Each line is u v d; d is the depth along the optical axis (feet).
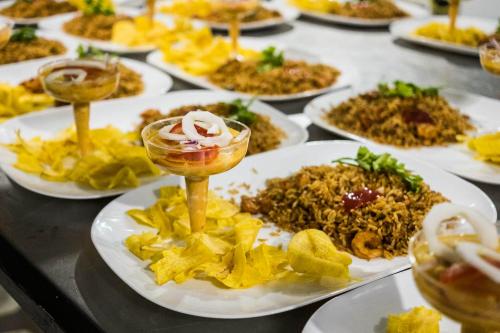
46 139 3.13
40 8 5.16
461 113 3.32
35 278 2.32
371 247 2.34
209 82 3.76
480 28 4.55
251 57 4.06
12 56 4.17
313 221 2.50
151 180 2.77
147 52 4.34
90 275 2.28
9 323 3.24
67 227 2.52
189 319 2.10
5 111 3.38
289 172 2.81
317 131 3.22
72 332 2.18
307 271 2.14
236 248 2.17
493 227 1.73
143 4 5.58
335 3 5.12
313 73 3.76
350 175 2.64
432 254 1.73
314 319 2.00
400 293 2.09
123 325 2.08
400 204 2.44
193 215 2.34
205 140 2.16
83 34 4.62
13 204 2.66
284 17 4.94
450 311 1.66
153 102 3.45
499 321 1.62
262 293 2.13
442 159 2.93
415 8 5.08
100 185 2.69
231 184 2.73
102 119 3.32
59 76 2.77
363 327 2.00
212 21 4.83
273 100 3.50
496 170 2.83
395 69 3.99
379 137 3.10
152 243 2.31
